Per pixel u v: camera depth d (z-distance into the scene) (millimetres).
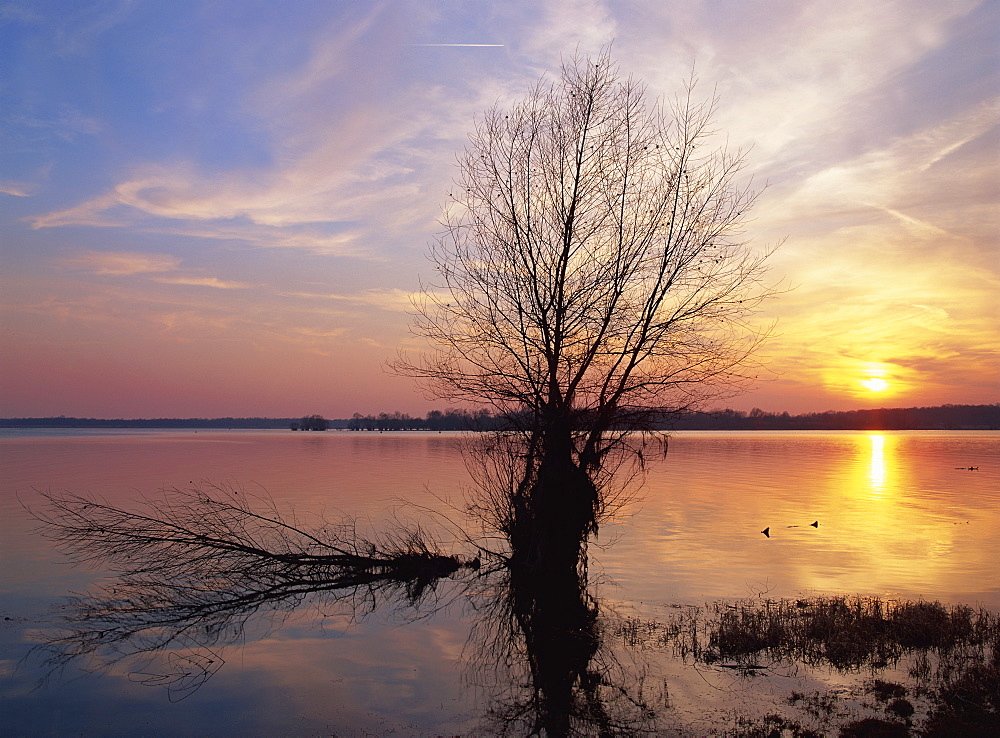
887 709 10031
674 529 27953
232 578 19406
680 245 21625
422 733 9875
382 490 39656
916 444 140000
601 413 20750
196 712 10625
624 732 9656
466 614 16391
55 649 13617
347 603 17484
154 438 160250
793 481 50156
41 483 42750
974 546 24062
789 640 13172
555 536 19953
